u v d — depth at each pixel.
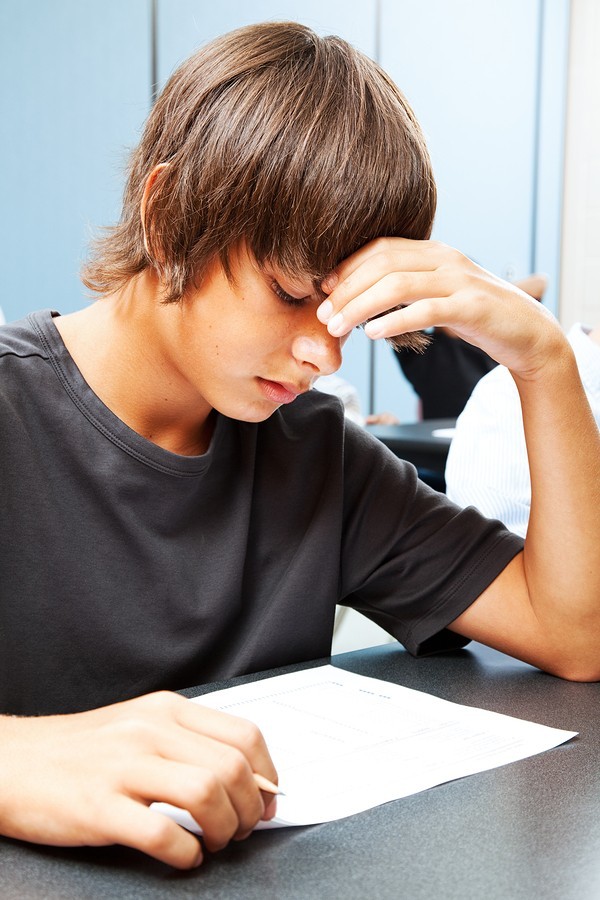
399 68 4.47
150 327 0.86
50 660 0.86
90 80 3.54
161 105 0.84
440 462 2.39
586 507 0.93
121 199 0.93
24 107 3.39
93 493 0.87
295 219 0.73
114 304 0.89
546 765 0.69
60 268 3.55
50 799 0.54
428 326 0.81
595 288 5.20
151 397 0.89
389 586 1.03
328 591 1.00
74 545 0.86
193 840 0.52
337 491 1.03
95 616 0.87
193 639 0.91
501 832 0.58
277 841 0.56
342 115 0.75
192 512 0.93
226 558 0.94
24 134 3.40
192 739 0.55
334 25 4.21
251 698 0.80
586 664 0.92
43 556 0.85
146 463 0.88
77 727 0.59
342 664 0.95
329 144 0.74
